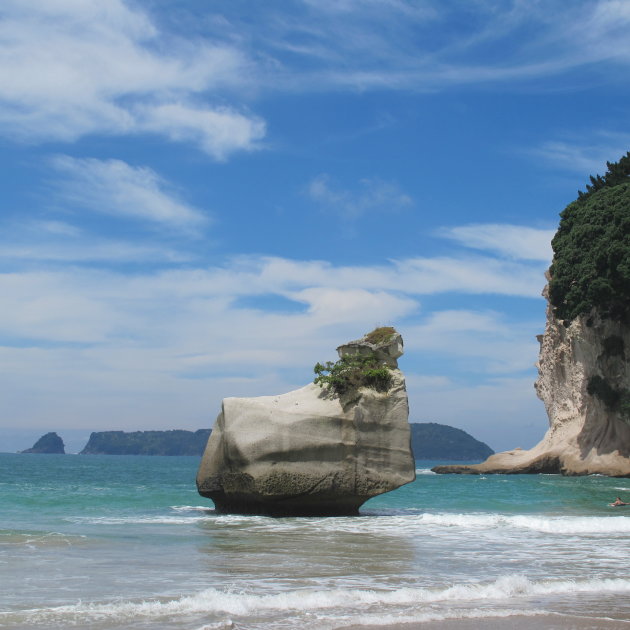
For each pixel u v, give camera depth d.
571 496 44.31
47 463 142.38
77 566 15.36
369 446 28.03
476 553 18.30
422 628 10.98
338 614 11.63
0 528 21.80
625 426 82.06
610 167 85.69
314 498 27.03
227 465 27.53
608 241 69.75
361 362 29.47
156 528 22.61
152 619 11.08
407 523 24.92
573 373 93.06
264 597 12.38
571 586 14.10
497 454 105.06
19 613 11.20
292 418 27.39
